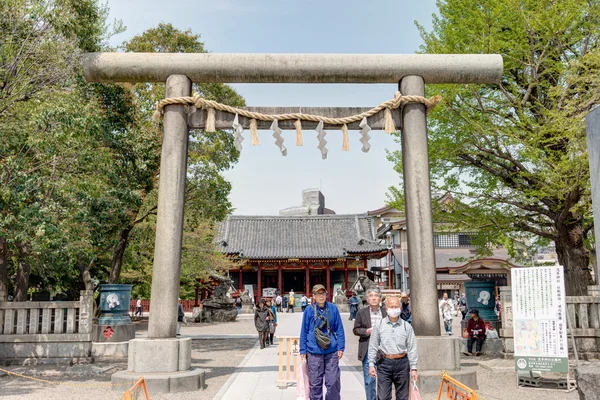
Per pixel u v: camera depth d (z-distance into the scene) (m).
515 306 10.28
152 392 9.05
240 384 10.13
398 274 52.59
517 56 14.24
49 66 12.34
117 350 14.66
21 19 11.67
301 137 10.74
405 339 6.61
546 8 13.70
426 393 8.95
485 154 14.71
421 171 10.34
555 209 14.15
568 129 11.88
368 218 57.56
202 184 18.30
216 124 10.77
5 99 11.63
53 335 12.80
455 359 9.49
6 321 12.80
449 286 45.47
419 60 10.69
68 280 23.73
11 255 13.64
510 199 15.08
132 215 18.39
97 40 13.96
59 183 11.30
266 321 17.25
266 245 54.34
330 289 54.59
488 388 9.75
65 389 9.54
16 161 10.72
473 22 13.82
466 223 15.20
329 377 7.02
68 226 12.41
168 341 9.56
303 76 10.66
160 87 17.11
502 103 14.17
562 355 9.63
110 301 15.52
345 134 10.85
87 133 11.83
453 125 14.55
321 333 7.04
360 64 10.62
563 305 9.78
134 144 16.34
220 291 35.31
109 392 9.23
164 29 18.73
